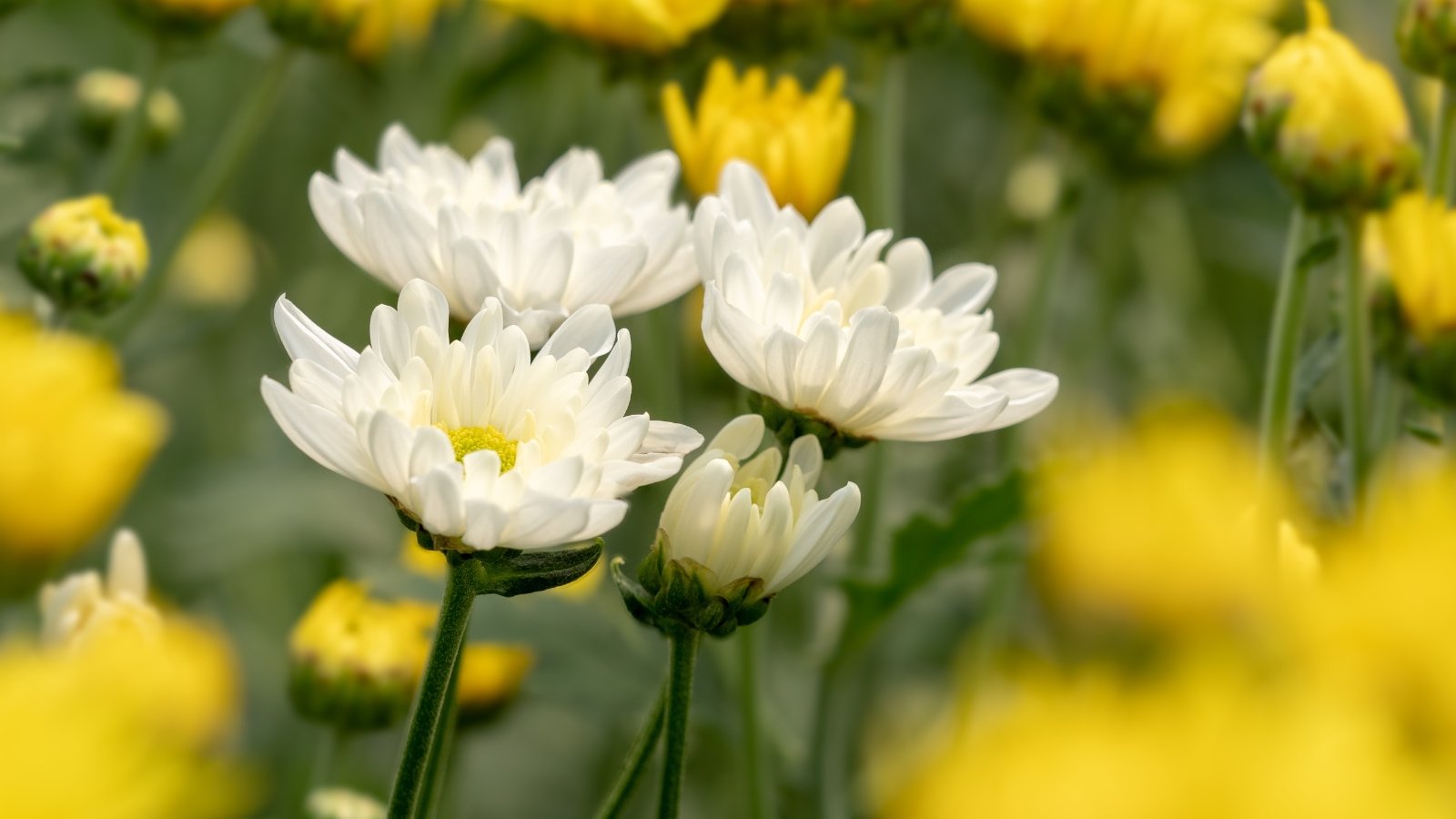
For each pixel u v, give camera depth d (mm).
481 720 822
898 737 893
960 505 791
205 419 1102
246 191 1219
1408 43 792
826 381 702
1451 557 628
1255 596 691
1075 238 1165
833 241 729
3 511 723
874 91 873
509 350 675
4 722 595
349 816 787
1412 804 594
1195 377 1021
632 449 669
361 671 799
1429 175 798
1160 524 702
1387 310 767
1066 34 879
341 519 975
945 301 728
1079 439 899
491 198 737
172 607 858
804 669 912
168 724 719
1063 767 595
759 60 872
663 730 704
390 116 1088
